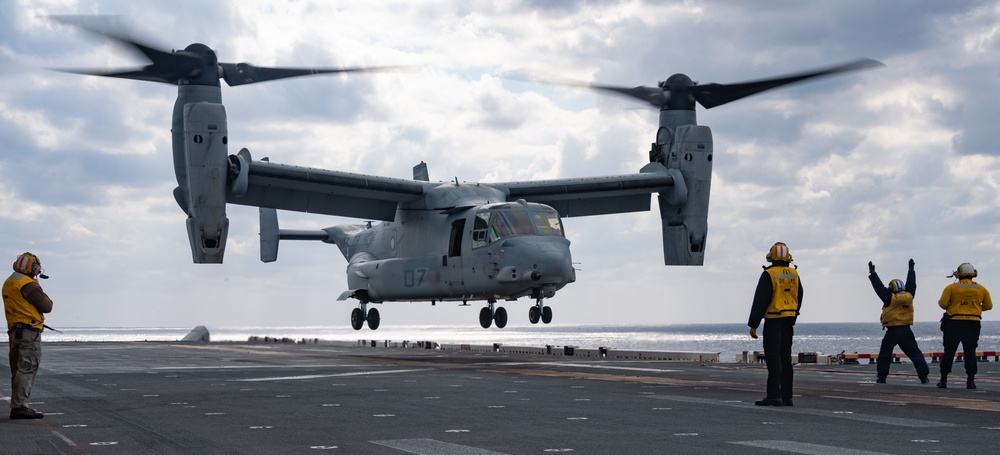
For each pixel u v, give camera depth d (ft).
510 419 45.83
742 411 49.21
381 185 140.67
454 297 140.87
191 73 125.80
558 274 123.85
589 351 127.65
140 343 196.34
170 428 43.11
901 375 82.58
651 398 56.90
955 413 48.24
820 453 34.68
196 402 55.31
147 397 58.70
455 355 127.03
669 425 43.19
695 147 148.05
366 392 61.87
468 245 132.77
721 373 82.74
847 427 42.32
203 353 131.85
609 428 42.16
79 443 38.52
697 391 62.28
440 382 71.10
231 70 129.08
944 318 67.92
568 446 36.81
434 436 39.91
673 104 149.38
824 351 457.68
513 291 129.29
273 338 213.87
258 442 38.50
